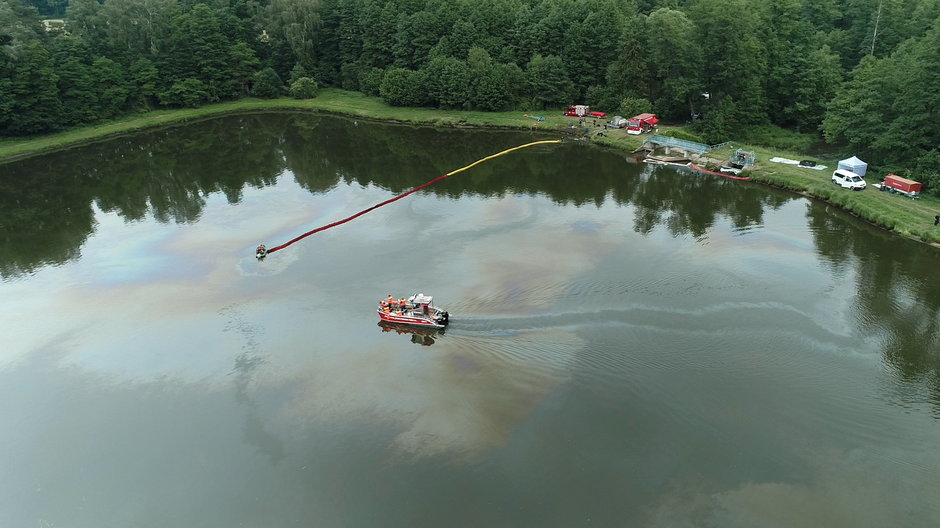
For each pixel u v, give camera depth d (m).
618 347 55.06
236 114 160.75
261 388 53.34
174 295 69.25
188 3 183.62
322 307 65.31
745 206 88.38
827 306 60.56
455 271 70.88
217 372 55.84
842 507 39.06
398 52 159.75
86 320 65.06
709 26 117.75
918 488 40.22
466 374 53.12
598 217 85.69
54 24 161.25
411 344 58.19
